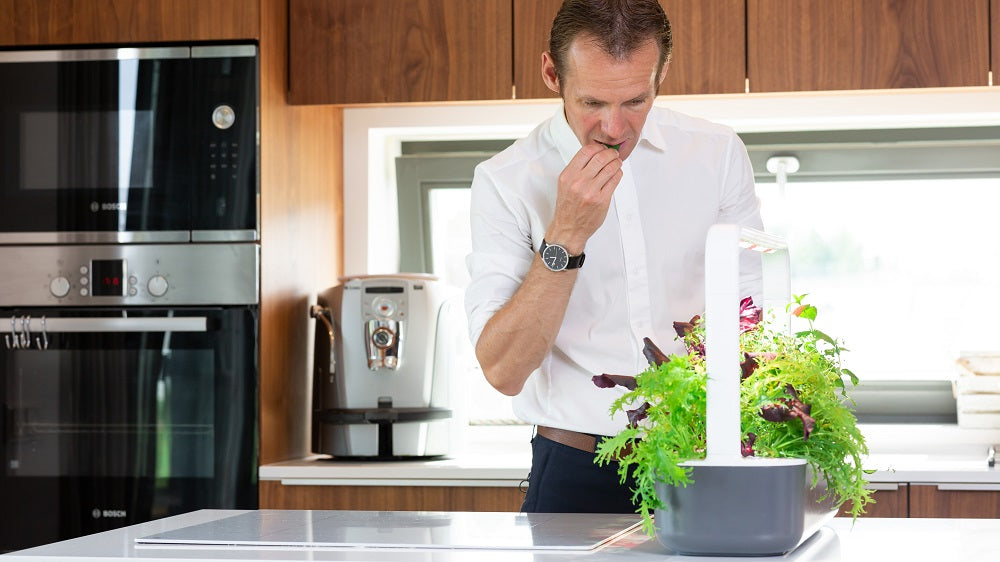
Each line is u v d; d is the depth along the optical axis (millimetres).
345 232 2908
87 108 2447
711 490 989
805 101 2680
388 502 2357
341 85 2568
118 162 2436
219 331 2389
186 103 2424
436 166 2953
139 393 2406
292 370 2580
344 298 2561
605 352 1650
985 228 2811
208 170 2412
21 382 2441
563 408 1643
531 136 1730
